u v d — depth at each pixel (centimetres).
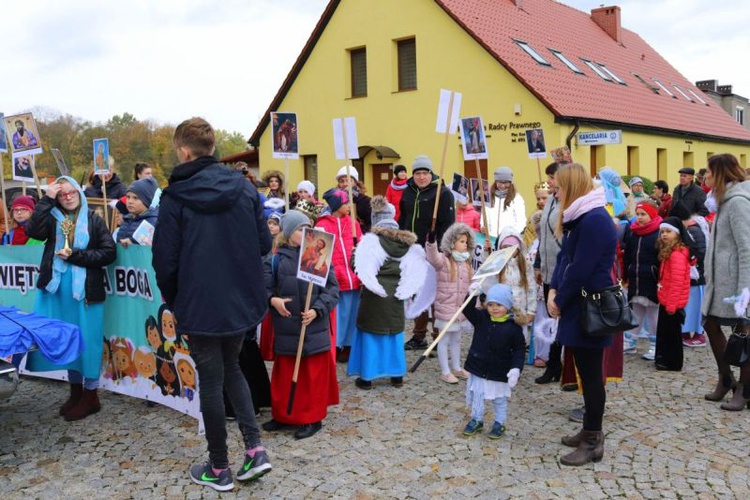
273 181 880
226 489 382
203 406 379
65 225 506
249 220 376
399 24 1902
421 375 620
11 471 419
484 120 1755
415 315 600
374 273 565
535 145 879
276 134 614
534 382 589
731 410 504
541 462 417
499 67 1719
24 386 612
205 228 362
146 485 394
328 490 383
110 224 746
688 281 597
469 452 434
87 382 517
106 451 447
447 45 1811
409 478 397
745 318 479
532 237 666
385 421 495
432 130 1864
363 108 2006
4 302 606
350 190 666
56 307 516
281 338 462
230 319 365
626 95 2144
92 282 512
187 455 438
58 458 437
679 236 597
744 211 487
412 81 1930
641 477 392
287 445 451
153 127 4069
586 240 396
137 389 529
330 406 532
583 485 384
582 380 418
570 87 1841
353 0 1994
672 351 616
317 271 443
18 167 682
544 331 579
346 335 674
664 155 2188
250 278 375
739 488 375
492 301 445
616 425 478
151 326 506
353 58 2050
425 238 722
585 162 1725
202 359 375
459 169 1817
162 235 363
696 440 448
